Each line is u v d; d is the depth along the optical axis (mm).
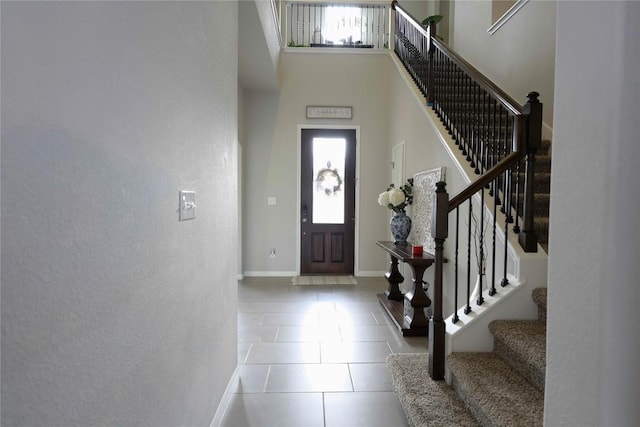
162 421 1217
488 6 4312
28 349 662
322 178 5441
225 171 2004
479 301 2086
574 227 643
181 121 1369
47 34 691
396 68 4840
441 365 2010
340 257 5512
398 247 3822
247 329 3227
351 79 5414
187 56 1425
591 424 598
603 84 567
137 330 1046
